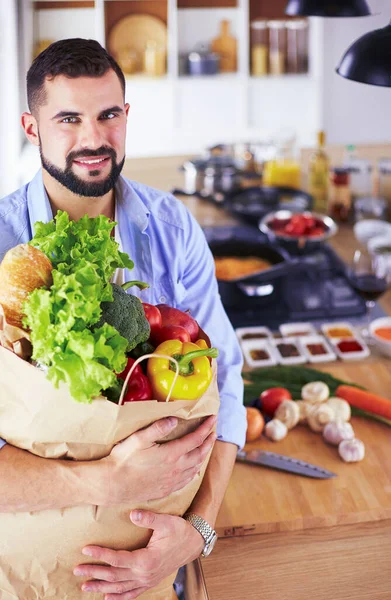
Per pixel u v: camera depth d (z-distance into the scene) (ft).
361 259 7.95
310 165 11.66
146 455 4.15
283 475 5.93
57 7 17.70
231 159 12.55
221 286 8.48
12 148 16.98
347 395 6.68
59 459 4.26
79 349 3.59
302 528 5.49
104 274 4.01
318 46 17.95
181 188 12.25
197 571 5.08
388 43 6.47
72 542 4.37
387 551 5.30
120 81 4.95
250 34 18.30
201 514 4.89
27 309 3.67
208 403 4.28
